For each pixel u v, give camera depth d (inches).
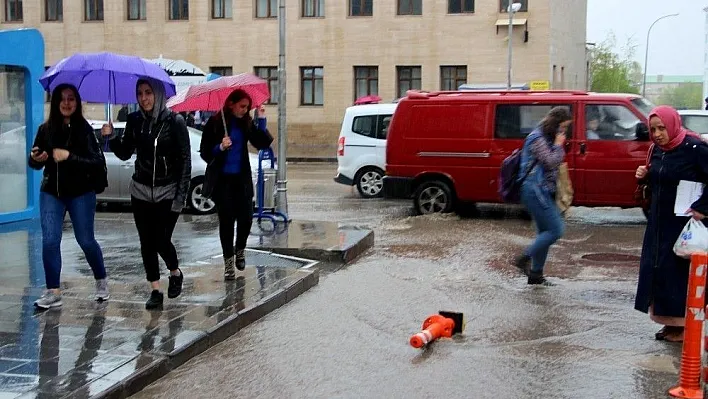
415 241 494.9
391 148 601.3
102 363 240.5
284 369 254.2
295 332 294.5
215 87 340.2
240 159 348.5
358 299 345.1
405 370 253.6
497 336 291.3
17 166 515.5
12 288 333.7
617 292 358.3
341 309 328.2
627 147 534.9
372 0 1514.5
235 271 370.0
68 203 300.2
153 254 302.0
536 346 279.3
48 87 325.4
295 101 1562.5
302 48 1552.7
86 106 1542.8
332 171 1147.9
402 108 597.6
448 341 285.3
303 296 349.4
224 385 239.9
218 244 450.3
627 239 504.1
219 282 347.9
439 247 473.1
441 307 332.8
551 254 452.1
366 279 385.1
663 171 273.7
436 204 597.3
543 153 357.4
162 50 1611.7
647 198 288.2
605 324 306.5
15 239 453.7
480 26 1459.2
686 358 227.3
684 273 275.3
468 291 360.8
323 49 1541.6
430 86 1491.1
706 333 234.4
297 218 605.0
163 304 307.6
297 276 360.5
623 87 2380.7
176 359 253.8
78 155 292.7
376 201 719.1
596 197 544.1
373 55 1517.0
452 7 1476.4
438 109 587.8
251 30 1569.9
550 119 361.1
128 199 635.5
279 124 528.7
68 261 394.9
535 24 1437.0
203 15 1590.8
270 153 517.3
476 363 260.5
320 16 1550.2
